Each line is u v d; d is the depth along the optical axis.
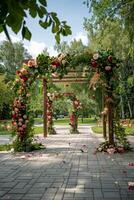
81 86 31.73
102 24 11.18
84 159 7.59
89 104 32.84
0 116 29.17
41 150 9.43
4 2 1.62
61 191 4.53
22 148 9.11
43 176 5.60
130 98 28.80
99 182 5.09
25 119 9.27
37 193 4.43
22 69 9.45
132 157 7.88
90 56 9.10
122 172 5.92
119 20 10.27
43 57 9.45
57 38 2.10
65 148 9.93
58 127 25.61
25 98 9.36
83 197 4.20
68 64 9.32
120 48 21.36
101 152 8.83
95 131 18.92
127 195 4.28
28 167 6.54
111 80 9.09
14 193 4.45
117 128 9.22
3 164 6.94
